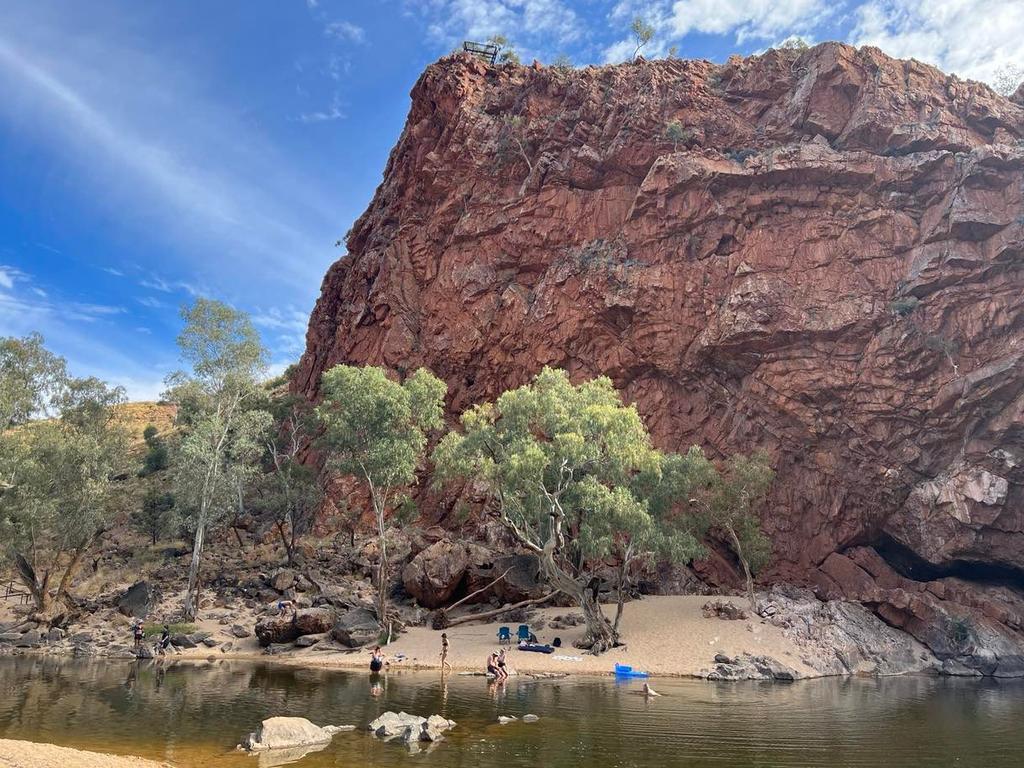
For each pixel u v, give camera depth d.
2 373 52.53
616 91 68.56
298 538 61.72
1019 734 22.08
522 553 52.88
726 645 40.06
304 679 31.92
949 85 62.34
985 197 53.75
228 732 20.28
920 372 51.34
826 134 61.38
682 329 57.62
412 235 73.38
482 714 23.81
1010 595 48.06
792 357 53.88
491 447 42.06
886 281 54.41
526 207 66.81
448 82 74.56
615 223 64.19
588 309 60.19
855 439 52.19
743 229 58.75
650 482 44.34
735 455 49.62
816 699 29.17
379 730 20.38
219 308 57.38
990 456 48.53
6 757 15.55
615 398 45.53
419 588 49.19
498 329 64.62
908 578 51.97
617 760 17.67
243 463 56.09
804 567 51.72
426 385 48.31
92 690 27.97
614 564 53.00
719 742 20.03
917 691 33.03
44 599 48.66
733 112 65.62
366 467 45.84
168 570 57.12
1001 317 50.75
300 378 85.19
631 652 39.12
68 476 50.66
